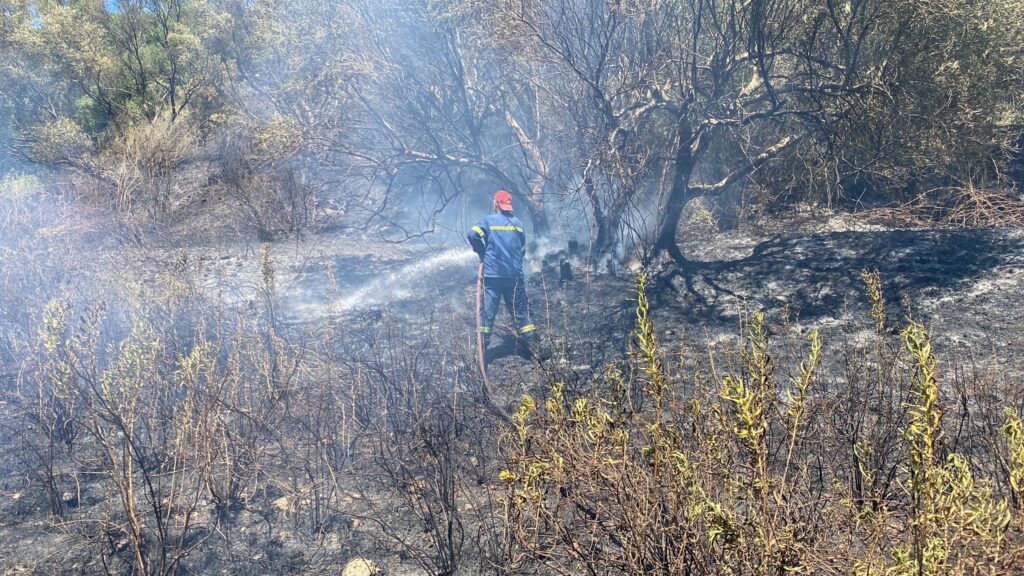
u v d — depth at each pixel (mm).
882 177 10039
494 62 9492
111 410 3549
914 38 8734
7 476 4242
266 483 3984
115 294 6234
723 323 6320
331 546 3580
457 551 3463
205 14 16062
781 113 8398
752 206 10266
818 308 6359
